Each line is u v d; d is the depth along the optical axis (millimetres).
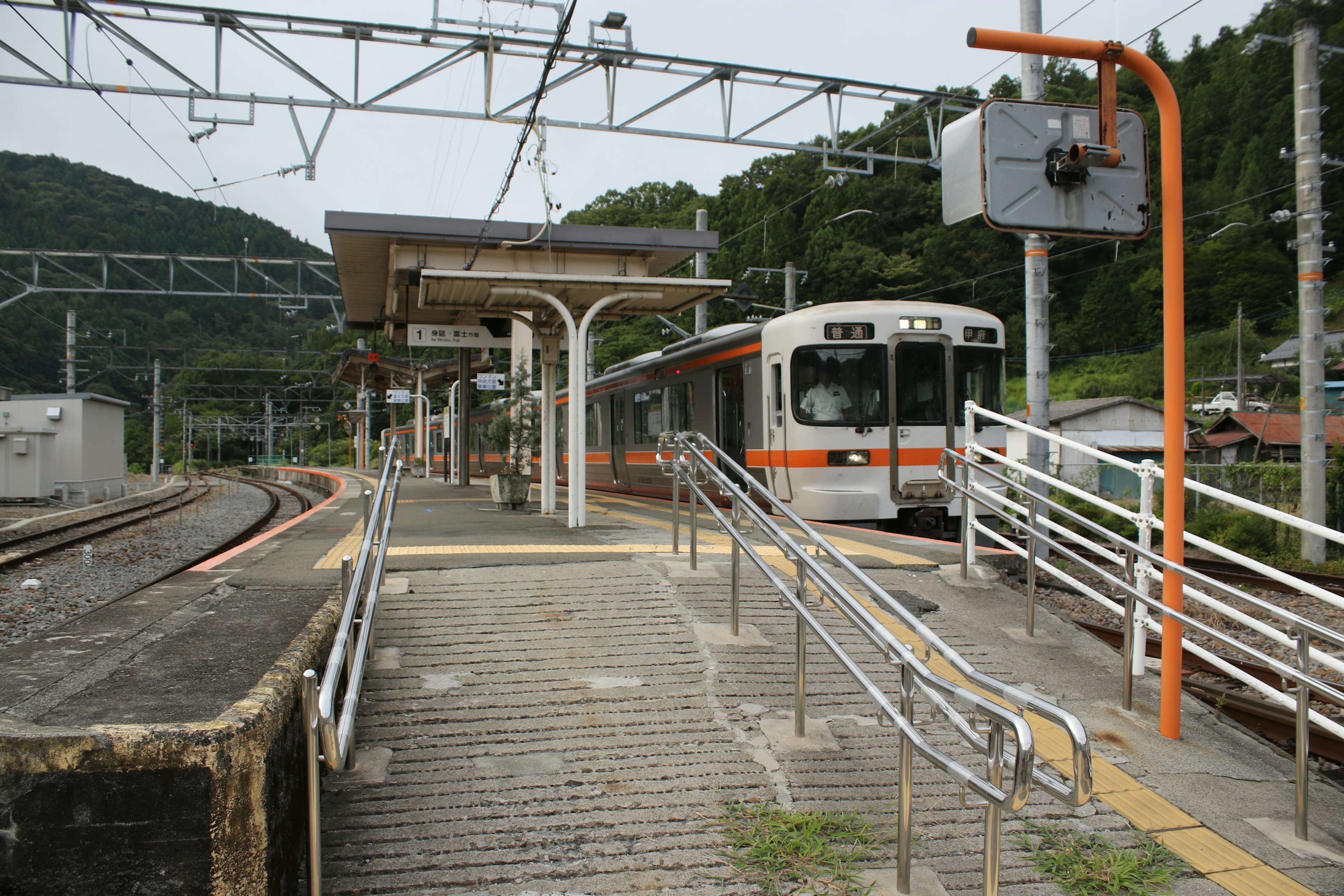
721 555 7730
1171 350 4973
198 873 2635
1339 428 27688
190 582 5914
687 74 13656
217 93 12633
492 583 6586
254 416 83938
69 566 14344
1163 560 4973
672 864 3500
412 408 51312
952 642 6164
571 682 5016
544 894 3305
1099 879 3562
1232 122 53812
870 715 4852
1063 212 5207
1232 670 4574
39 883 2592
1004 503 6984
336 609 4812
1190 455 36531
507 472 13609
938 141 15750
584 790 3990
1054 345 58969
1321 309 14164
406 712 4645
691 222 51875
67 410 29109
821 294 42688
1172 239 4949
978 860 3645
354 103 12938
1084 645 6172
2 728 2680
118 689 3309
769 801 3973
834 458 11898
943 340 12305
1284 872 3713
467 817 3758
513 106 13273
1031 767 2781
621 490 20031
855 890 3381
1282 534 15781
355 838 3592
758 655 5477
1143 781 4430
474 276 10203
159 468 51875
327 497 33812
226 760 2664
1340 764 5480
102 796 2613
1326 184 44969
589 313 10625
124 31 12250
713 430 14766
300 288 23203
